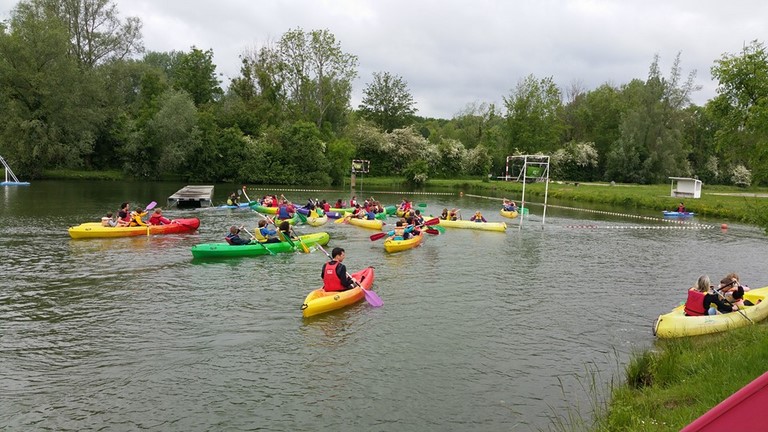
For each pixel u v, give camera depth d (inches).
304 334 450.3
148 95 2477.9
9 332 437.1
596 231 1119.6
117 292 553.3
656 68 2817.4
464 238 970.1
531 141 2930.6
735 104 673.0
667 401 298.5
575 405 335.9
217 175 2299.5
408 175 2669.8
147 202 1382.9
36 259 685.9
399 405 334.0
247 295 552.4
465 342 442.0
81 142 1921.8
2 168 2044.8
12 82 1813.5
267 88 2704.2
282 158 2399.1
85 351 404.2
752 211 522.9
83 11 2170.3
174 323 467.2
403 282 629.6
